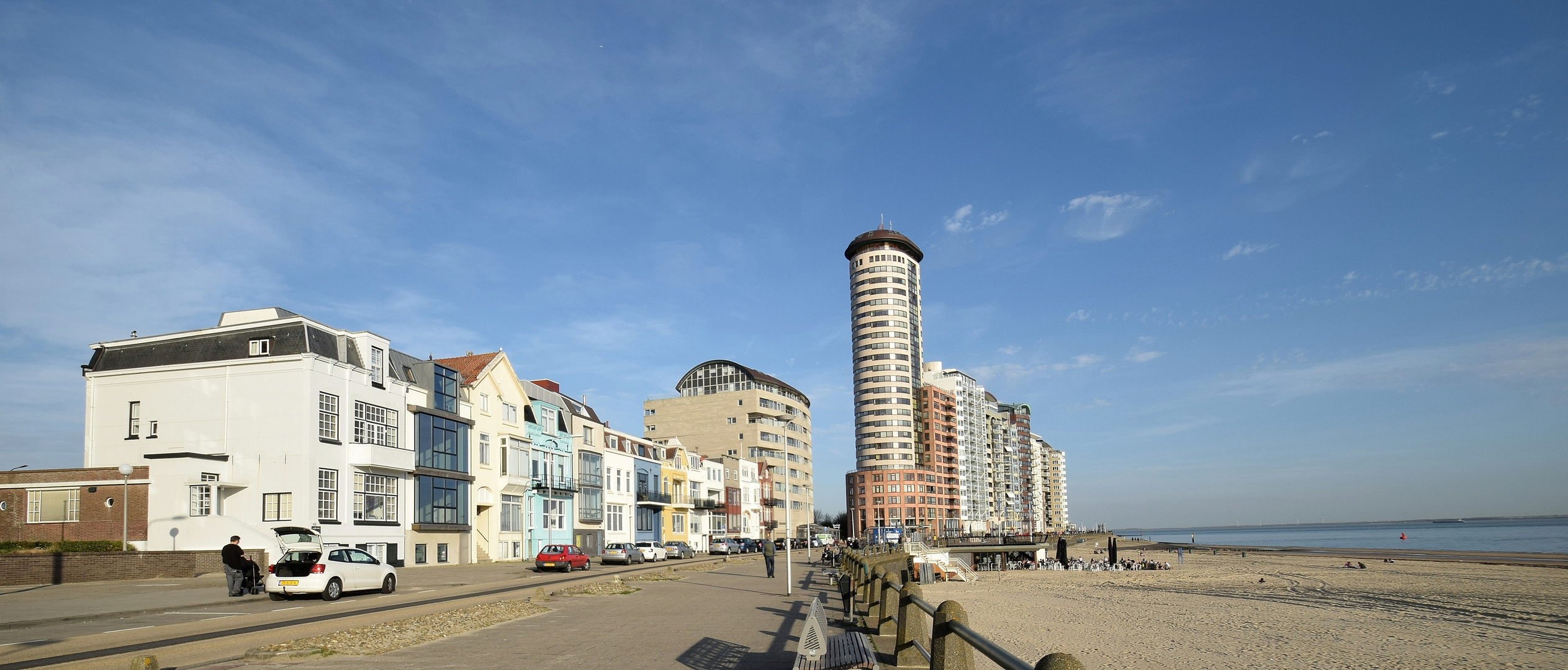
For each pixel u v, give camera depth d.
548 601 25.61
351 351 44.28
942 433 195.38
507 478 55.53
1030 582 60.94
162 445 40.97
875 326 187.25
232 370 40.84
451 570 44.03
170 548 36.97
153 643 16.06
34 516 37.66
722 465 104.38
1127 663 21.56
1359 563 80.50
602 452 70.31
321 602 25.56
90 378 42.16
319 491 40.16
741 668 13.37
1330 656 23.06
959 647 7.56
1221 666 21.27
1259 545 184.12
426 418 48.31
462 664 13.52
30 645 15.88
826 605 25.30
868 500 179.38
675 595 29.00
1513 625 30.75
